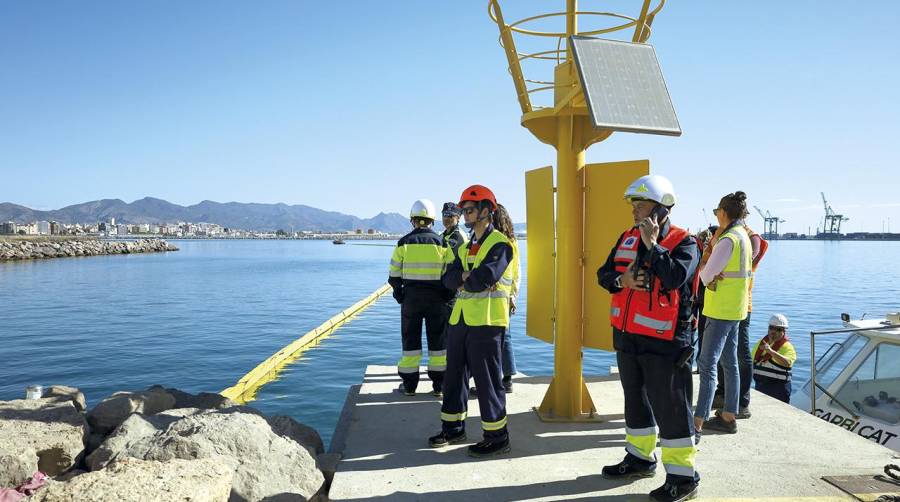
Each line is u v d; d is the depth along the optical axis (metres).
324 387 10.77
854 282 38.81
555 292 4.94
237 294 31.06
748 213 4.74
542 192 5.07
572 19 4.72
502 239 4.09
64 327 18.95
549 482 3.63
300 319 21.23
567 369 4.84
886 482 3.60
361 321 20.06
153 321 20.48
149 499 2.90
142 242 105.81
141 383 11.66
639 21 4.73
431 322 5.62
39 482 3.77
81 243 83.44
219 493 3.23
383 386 6.10
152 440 3.81
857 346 6.57
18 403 4.74
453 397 4.32
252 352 14.77
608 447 4.24
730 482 3.60
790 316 21.91
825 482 3.61
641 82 3.82
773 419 4.89
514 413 5.07
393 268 5.66
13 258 63.84
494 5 4.82
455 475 3.75
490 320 4.07
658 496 3.31
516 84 5.01
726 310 4.32
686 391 3.32
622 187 4.52
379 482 3.65
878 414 5.99
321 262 74.25
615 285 3.54
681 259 3.20
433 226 5.79
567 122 4.70
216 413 4.15
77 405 5.26
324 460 4.11
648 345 3.34
